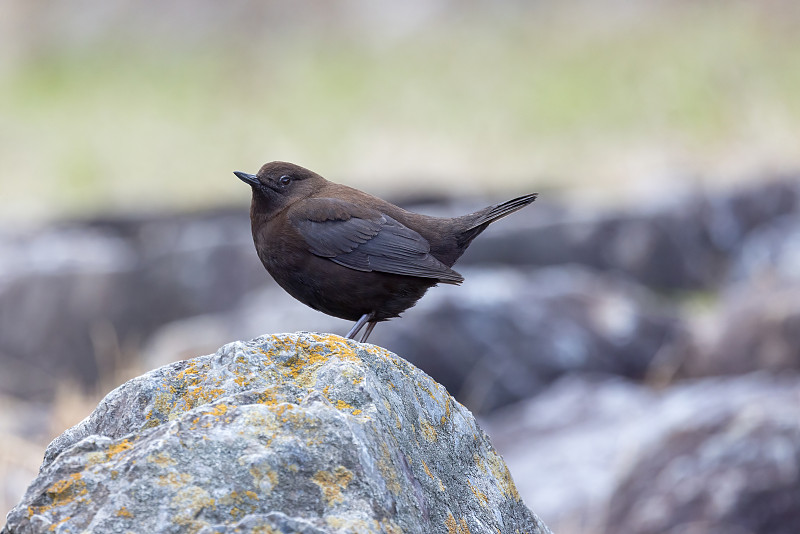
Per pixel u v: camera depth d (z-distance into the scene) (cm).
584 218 1515
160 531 332
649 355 1200
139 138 2495
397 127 2273
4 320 1512
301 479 346
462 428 433
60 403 924
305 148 2198
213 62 3238
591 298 1254
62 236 1738
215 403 369
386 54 2998
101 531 331
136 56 3378
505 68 2616
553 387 1153
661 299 1441
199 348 1171
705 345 1123
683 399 999
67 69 3319
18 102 3019
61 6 3638
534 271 1491
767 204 1478
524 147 2038
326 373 392
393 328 1155
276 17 3522
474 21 3130
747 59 2189
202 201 1839
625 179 1744
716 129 1881
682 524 745
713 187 1529
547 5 3048
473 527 397
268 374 397
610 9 2894
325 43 3272
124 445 360
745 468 747
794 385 954
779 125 1812
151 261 1553
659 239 1484
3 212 2022
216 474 343
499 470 439
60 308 1512
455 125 2241
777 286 1161
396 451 374
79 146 2478
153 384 396
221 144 2347
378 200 646
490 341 1173
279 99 2694
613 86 2288
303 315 1180
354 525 335
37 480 353
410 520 357
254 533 324
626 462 816
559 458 954
